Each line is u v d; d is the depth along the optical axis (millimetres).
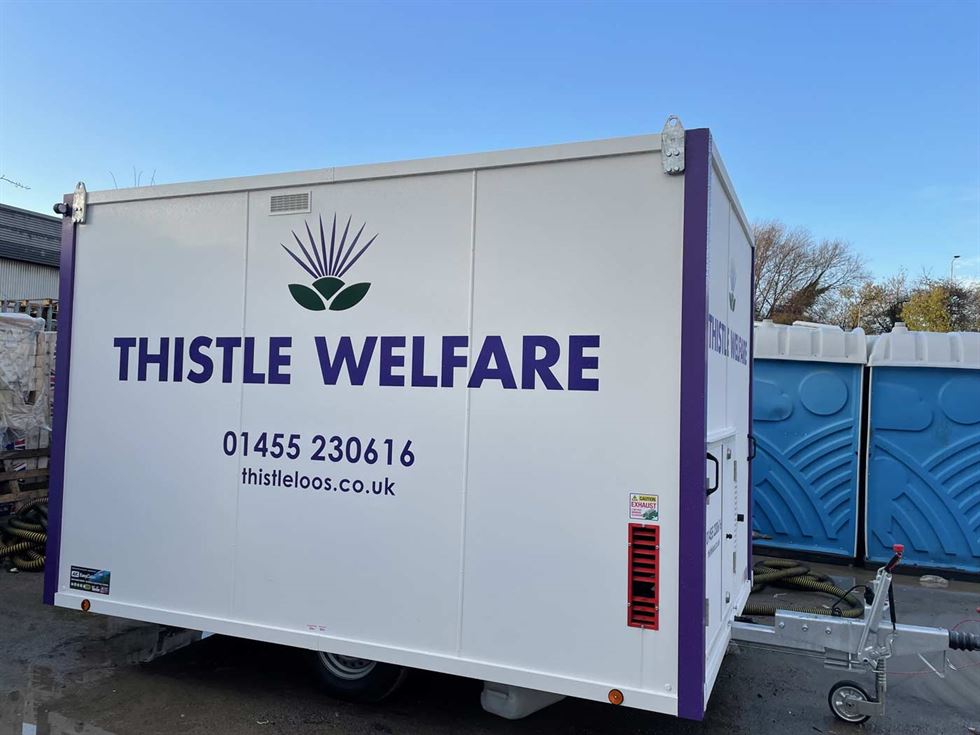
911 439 7254
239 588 3791
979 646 3447
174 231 4055
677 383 2963
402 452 3457
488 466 3279
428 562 3383
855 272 41219
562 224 3182
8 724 3666
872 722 3918
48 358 7945
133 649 4746
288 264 3760
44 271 25500
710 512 3211
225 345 3893
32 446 7766
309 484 3656
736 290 4207
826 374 7496
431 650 3363
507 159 3271
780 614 3670
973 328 35438
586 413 3111
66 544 4246
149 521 4035
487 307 3312
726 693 4262
